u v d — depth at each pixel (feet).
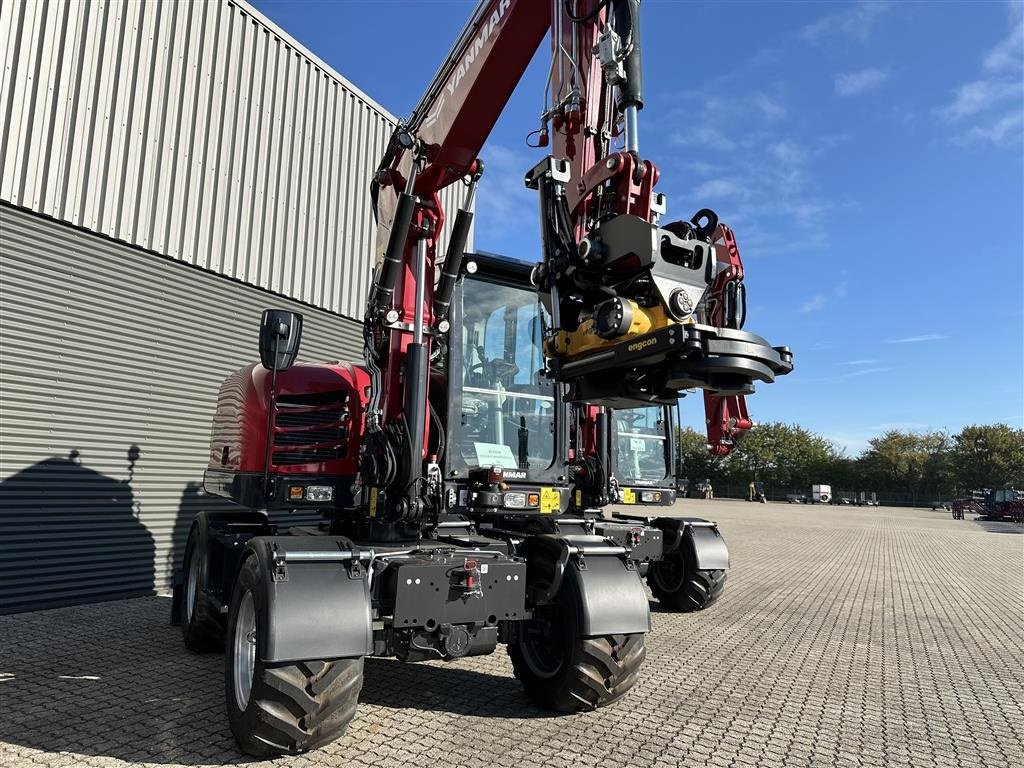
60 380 22.95
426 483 14.67
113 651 17.93
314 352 32.58
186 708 13.66
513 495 15.75
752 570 39.32
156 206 25.93
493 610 13.19
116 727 12.57
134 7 25.44
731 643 21.18
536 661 14.40
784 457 222.89
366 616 11.39
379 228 17.44
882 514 131.03
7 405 21.58
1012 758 12.83
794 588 32.99
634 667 13.76
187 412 26.96
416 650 12.57
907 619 26.21
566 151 12.94
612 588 13.64
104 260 24.34
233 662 12.07
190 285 27.27
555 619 14.29
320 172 33.17
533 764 11.54
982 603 30.53
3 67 21.61
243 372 19.06
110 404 24.41
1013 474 194.29
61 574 22.95
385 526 14.97
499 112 14.62
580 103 12.67
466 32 14.75
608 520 26.17
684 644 20.84
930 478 209.05
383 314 15.48
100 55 24.32
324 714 10.93
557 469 16.98
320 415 16.72
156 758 11.24
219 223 28.27
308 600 11.11
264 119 30.48
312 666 10.93
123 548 24.71
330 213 33.60
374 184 17.65
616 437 27.27
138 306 25.40
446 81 15.35
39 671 15.94
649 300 10.57
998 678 18.35
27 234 22.17
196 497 27.12
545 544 14.28
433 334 15.23
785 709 15.12
